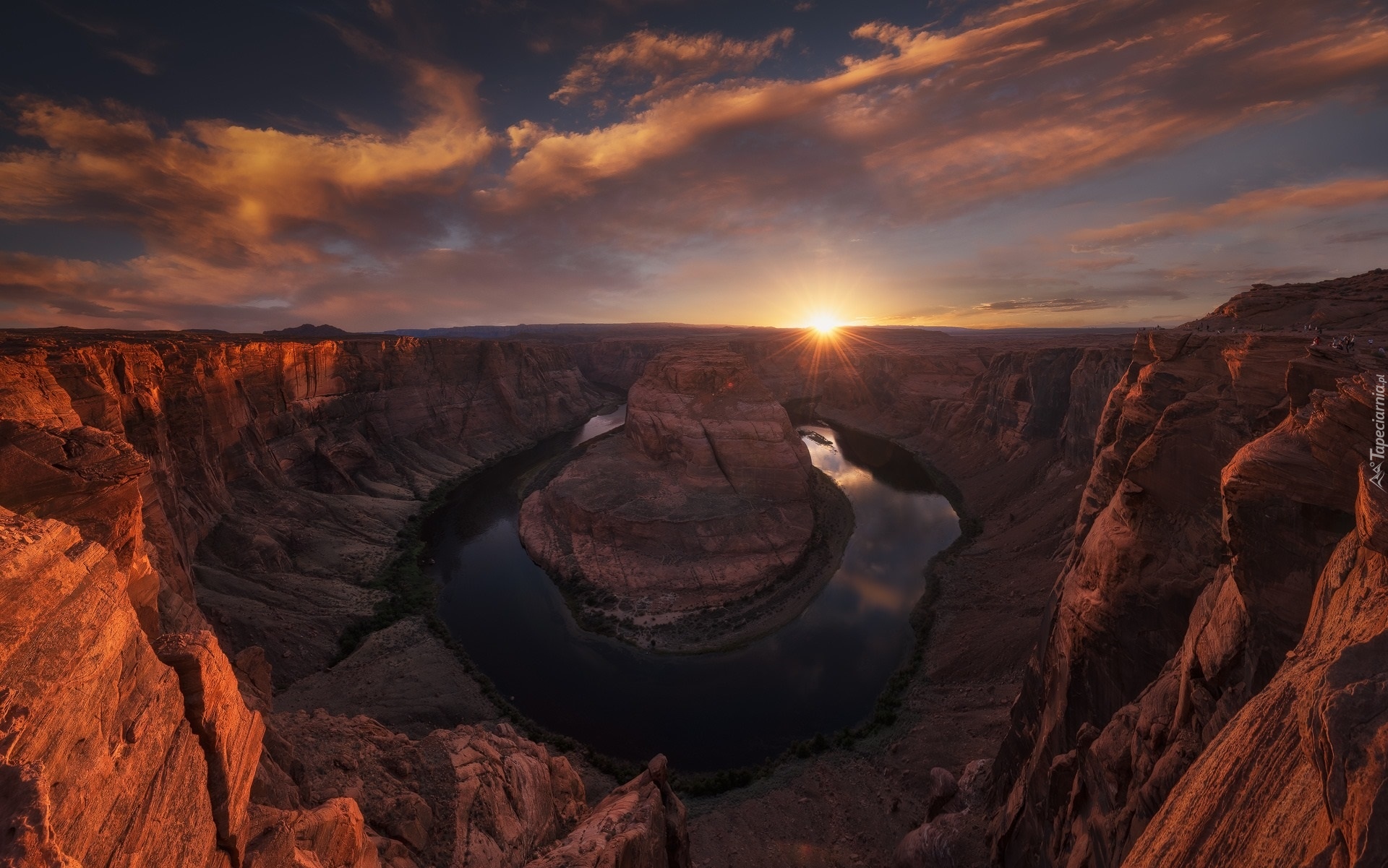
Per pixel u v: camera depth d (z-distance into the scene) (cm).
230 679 787
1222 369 2114
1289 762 727
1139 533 1869
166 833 604
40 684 472
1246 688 1203
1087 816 1566
